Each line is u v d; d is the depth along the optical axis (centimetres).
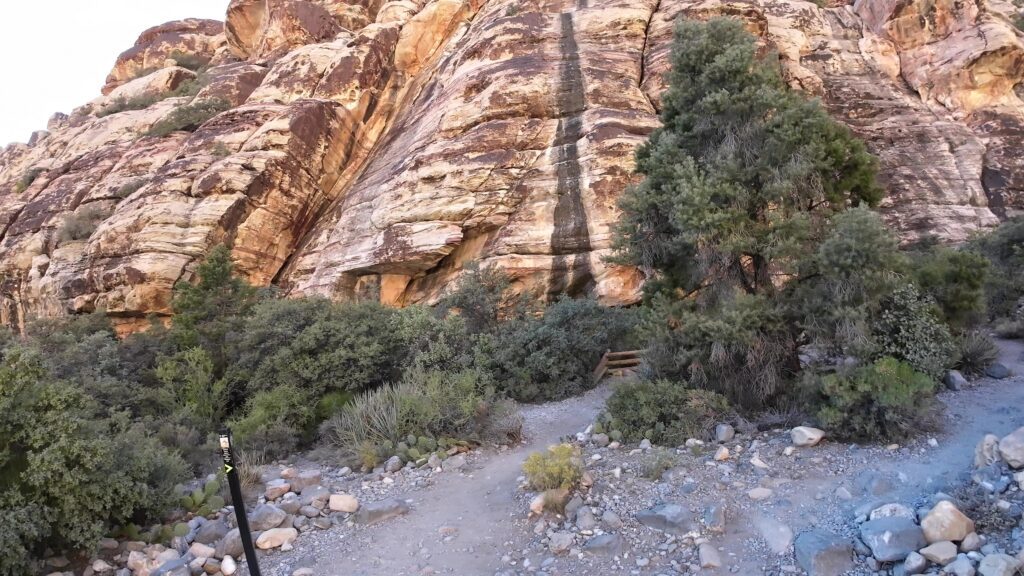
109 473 623
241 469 823
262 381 1240
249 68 3459
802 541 505
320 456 951
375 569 575
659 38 2308
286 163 2450
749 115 962
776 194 891
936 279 1120
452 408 984
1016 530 457
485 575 545
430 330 1329
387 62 3053
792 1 2759
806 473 655
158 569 573
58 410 611
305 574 568
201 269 1576
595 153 1856
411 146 2267
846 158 965
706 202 898
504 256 1809
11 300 2697
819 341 826
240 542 608
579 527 593
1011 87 2392
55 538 602
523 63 2194
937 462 636
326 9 3909
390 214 2008
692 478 671
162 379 1239
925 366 761
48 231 2681
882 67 2539
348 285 2078
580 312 1459
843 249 788
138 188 2606
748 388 891
